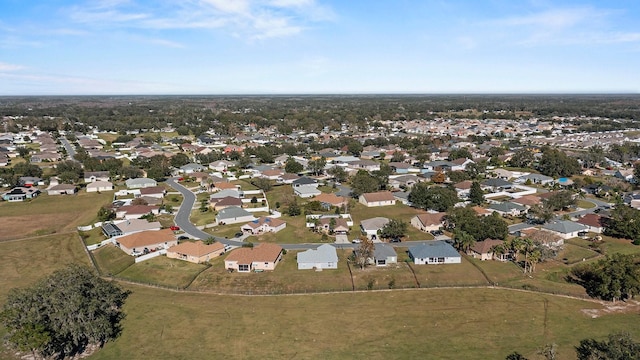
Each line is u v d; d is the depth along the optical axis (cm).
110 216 11656
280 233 10469
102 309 6134
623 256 7681
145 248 9312
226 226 11019
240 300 7294
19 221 11569
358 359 5709
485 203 12838
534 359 5653
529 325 6469
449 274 8100
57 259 9181
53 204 13175
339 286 7719
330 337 6216
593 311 6869
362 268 8344
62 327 5653
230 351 5916
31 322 5503
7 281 8175
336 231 10462
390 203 12862
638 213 10538
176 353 5891
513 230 10544
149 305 7112
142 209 11988
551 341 6056
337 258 8525
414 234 10375
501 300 7200
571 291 7488
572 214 11888
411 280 7894
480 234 9312
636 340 5969
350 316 6762
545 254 8550
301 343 6075
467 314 6788
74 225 11288
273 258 8431
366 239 8719
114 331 6394
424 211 12188
